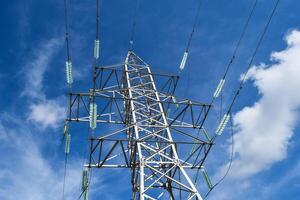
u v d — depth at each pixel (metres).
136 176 26.17
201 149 26.62
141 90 30.98
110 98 29.22
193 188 23.33
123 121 31.00
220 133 26.12
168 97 30.88
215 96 28.56
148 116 28.59
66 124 29.03
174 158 25.45
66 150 29.12
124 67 32.66
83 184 26.69
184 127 28.88
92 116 25.03
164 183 26.09
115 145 25.91
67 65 26.12
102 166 26.44
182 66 31.66
